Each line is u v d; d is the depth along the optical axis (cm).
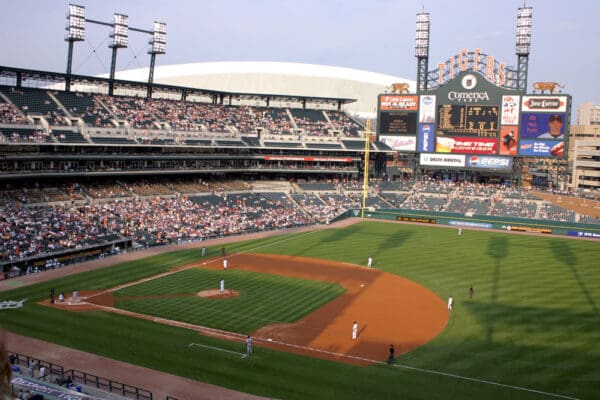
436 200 11162
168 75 16562
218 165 10694
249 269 6322
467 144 11212
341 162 12125
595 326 4372
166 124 9994
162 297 5094
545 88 10638
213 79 16712
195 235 8156
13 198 7544
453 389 3228
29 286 5356
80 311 4612
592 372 3475
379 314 4712
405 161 14788
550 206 10381
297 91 17100
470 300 5150
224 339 4038
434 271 6341
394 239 8500
